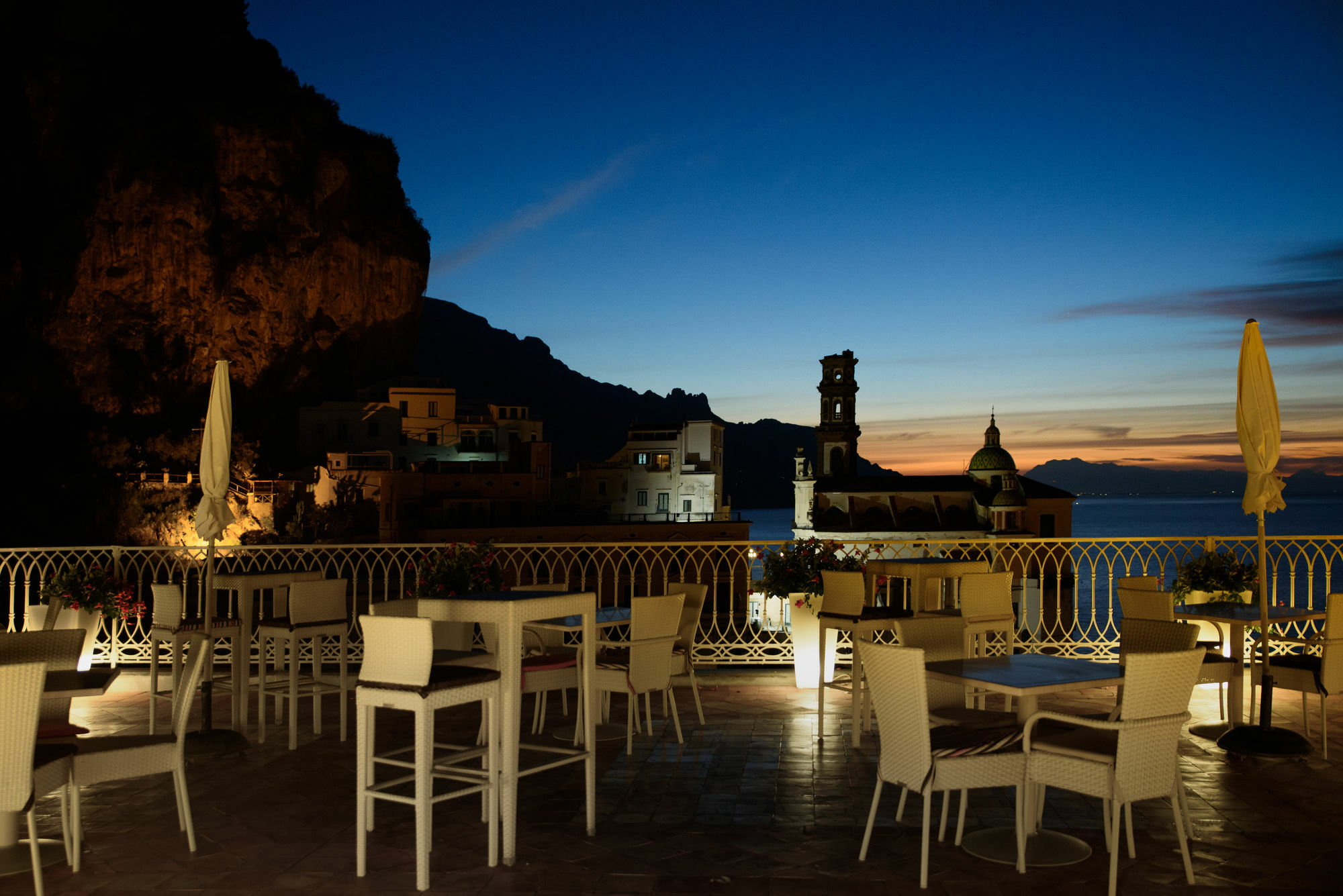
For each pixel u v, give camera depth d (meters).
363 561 9.07
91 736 7.33
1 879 4.47
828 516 60.91
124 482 53.69
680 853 4.75
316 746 6.99
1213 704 8.10
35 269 53.81
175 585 7.18
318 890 4.32
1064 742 4.47
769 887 4.31
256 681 8.04
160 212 57.12
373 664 4.55
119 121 56.19
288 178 63.25
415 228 73.19
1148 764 4.21
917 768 4.34
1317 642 8.13
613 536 52.09
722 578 28.17
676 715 6.95
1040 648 9.68
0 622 17.81
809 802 5.57
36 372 53.53
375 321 70.38
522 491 55.66
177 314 58.72
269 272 61.97
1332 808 5.40
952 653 5.91
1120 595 7.25
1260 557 6.75
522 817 5.32
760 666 9.55
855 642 6.90
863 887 4.30
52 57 54.06
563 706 8.04
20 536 49.75
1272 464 6.73
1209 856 4.65
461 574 7.75
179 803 4.84
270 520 55.91
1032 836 4.91
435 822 5.27
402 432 67.19
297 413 65.56
